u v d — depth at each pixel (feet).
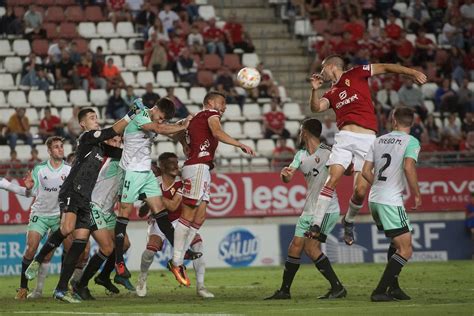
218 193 184.14
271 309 87.92
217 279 147.64
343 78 103.09
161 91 215.51
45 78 211.61
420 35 240.12
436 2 253.65
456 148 211.61
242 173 185.68
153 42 221.87
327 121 207.41
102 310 89.81
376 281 135.74
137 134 106.22
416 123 210.38
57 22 229.86
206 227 182.80
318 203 98.94
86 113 105.29
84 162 103.04
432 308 85.10
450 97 226.17
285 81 233.14
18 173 176.96
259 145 206.90
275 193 186.60
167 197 110.32
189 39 227.40
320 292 114.93
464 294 106.22
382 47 235.20
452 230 194.08
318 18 246.68
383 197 94.12
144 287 111.04
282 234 186.09
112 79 212.43
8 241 173.88
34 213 111.04
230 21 239.09
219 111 105.91
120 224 107.04
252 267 181.47
